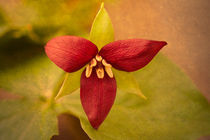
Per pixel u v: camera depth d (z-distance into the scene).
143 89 0.27
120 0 0.29
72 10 0.25
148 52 0.22
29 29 0.26
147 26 0.31
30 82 0.27
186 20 0.31
